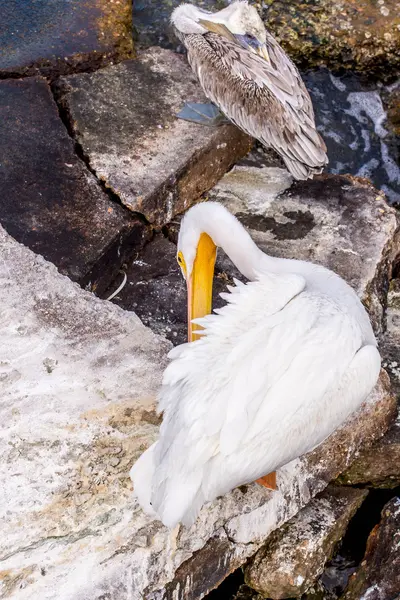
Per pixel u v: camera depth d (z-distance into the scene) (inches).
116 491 187.6
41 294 219.5
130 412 199.0
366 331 197.8
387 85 389.4
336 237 281.3
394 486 238.8
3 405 195.2
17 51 327.6
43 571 175.2
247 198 297.7
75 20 347.9
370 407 225.8
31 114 298.8
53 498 183.3
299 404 169.8
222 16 306.3
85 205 271.3
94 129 297.3
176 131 301.6
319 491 220.5
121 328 216.7
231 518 196.9
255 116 299.9
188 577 192.4
